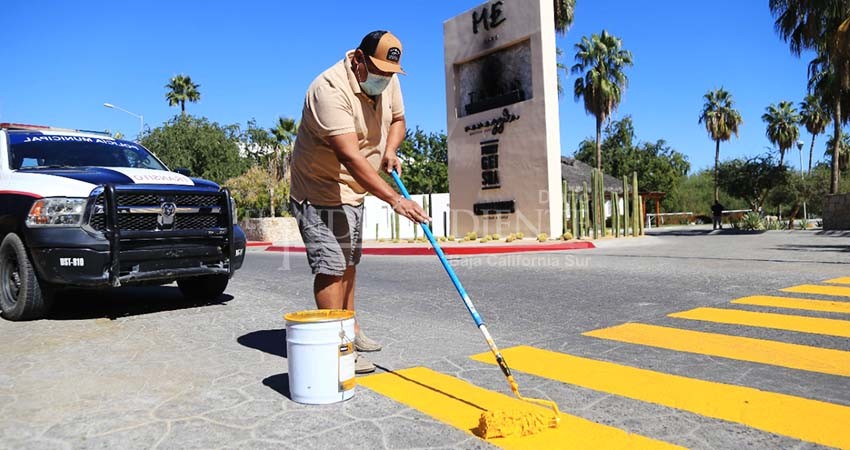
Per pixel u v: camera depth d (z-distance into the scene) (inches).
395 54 126.6
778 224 1139.3
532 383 127.5
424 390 124.3
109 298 272.1
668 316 197.8
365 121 132.3
